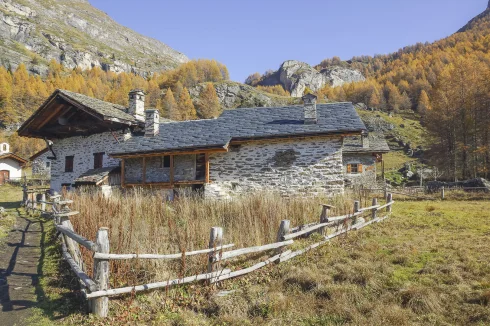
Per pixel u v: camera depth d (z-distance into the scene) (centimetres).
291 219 923
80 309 480
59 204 1030
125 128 1847
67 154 2073
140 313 473
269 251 683
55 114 1909
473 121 3672
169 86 10006
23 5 17125
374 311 452
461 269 592
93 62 15862
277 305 483
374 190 2175
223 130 1694
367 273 570
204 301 518
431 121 4219
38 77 9500
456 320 429
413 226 1009
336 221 862
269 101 9556
